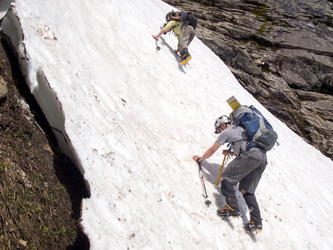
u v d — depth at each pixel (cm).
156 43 676
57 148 321
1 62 311
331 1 1795
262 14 1625
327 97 1316
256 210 414
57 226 262
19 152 270
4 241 220
